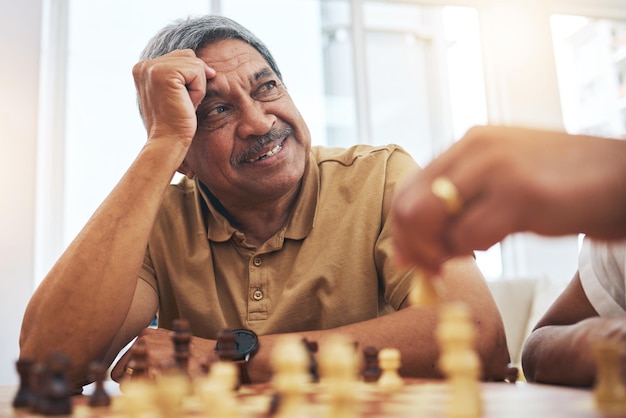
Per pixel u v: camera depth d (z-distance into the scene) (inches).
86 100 177.3
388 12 210.7
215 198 66.9
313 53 197.9
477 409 25.3
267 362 47.9
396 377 36.9
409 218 25.7
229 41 64.1
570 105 227.8
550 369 40.3
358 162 66.3
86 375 53.5
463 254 26.1
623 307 50.8
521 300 130.6
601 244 51.7
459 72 217.9
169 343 52.7
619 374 26.2
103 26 179.9
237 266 64.5
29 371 34.5
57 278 53.5
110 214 55.8
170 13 184.9
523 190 24.7
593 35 232.7
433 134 210.2
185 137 60.2
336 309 60.7
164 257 66.7
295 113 63.6
